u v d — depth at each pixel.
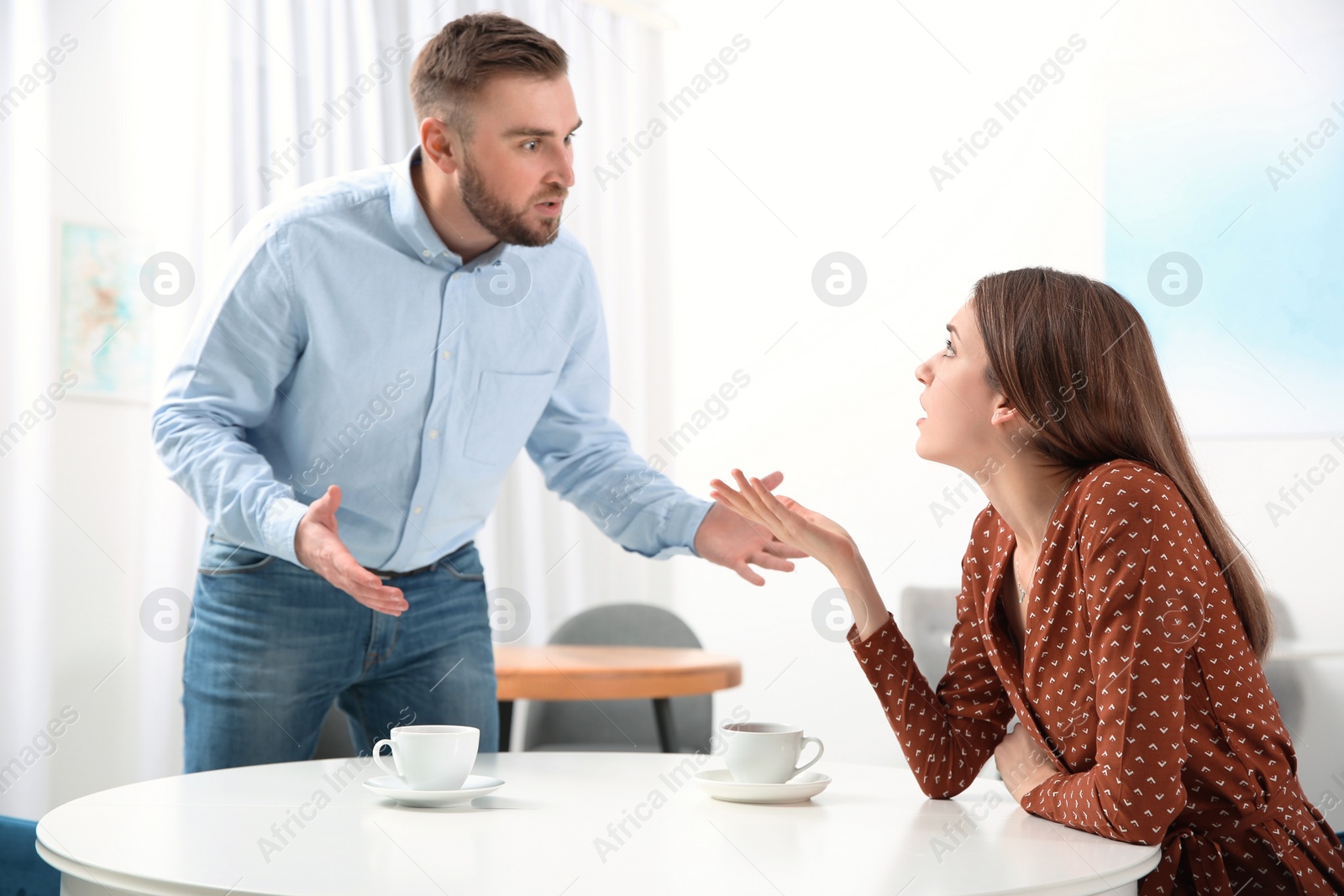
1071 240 3.04
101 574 2.48
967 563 1.18
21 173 2.37
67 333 2.43
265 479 1.27
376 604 1.13
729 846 0.81
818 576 3.48
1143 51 2.94
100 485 2.48
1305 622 2.68
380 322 1.38
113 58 2.52
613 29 3.75
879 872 0.74
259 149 2.78
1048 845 0.85
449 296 1.39
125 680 2.51
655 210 3.85
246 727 1.33
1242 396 2.77
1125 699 0.91
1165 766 0.88
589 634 2.83
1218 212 2.82
